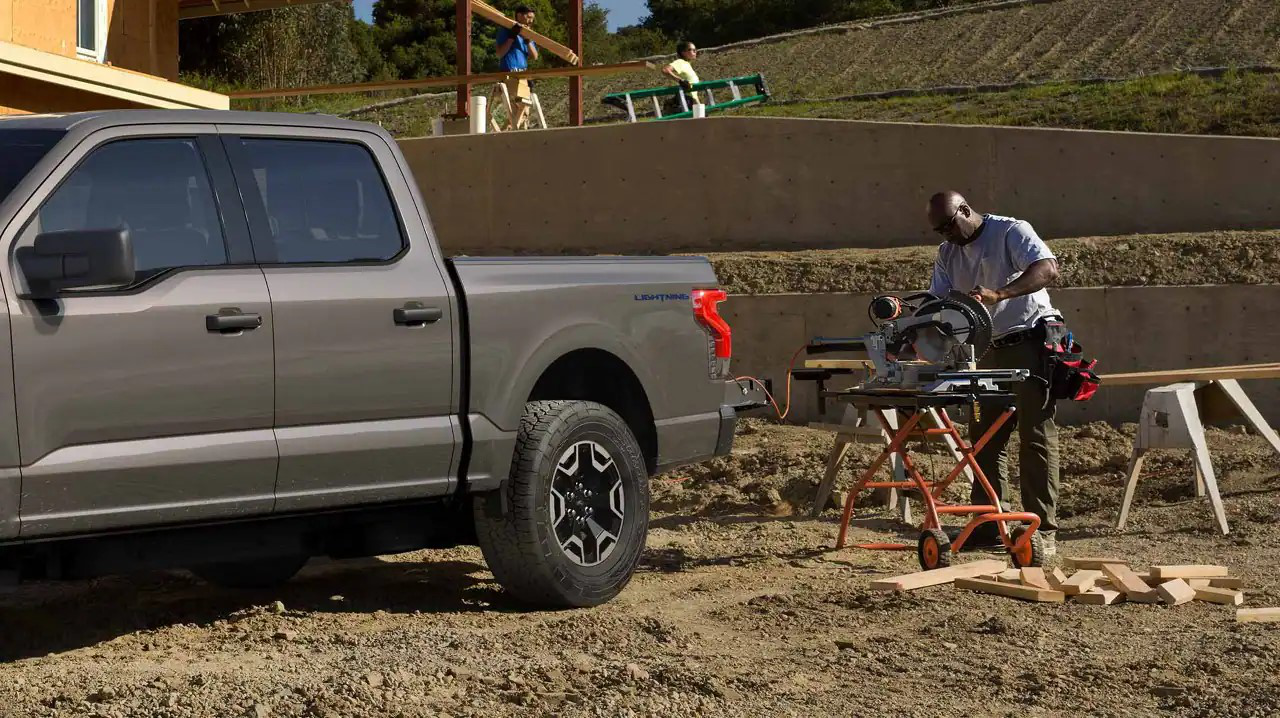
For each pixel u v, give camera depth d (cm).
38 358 468
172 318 502
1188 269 1373
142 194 516
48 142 507
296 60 4662
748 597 661
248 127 555
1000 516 712
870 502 988
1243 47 3203
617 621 592
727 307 1412
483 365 592
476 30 6138
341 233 570
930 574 673
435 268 590
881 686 480
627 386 667
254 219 543
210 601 650
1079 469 1076
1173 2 3794
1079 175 1550
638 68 1778
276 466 529
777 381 1393
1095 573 669
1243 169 1494
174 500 503
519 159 1752
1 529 461
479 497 604
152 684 471
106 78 1416
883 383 711
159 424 499
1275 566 716
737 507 985
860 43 3847
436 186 1788
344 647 540
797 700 461
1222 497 921
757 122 1658
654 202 1702
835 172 1636
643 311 664
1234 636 542
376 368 559
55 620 597
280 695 455
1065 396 751
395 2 6219
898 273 1460
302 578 718
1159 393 844
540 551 605
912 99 2697
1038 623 584
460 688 471
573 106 2058
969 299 696
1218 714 434
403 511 610
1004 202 1578
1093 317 1306
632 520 646
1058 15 3850
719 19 7119
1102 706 450
